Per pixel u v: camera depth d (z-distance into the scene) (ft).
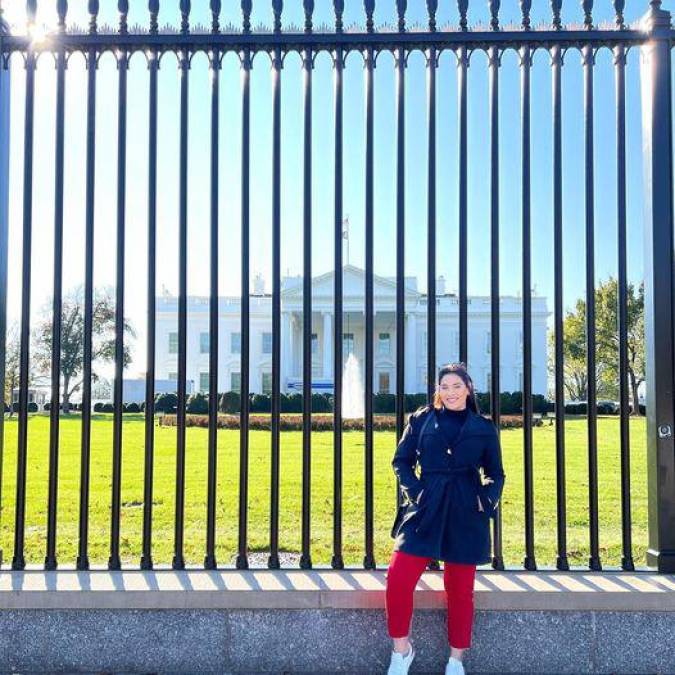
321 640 10.79
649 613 10.70
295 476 30.25
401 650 10.11
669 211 11.90
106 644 10.80
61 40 11.95
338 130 12.02
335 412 11.80
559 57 12.02
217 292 11.82
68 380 101.71
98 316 106.01
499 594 10.73
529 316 11.82
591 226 11.80
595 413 11.73
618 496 25.31
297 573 11.51
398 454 10.78
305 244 12.07
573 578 11.32
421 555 10.07
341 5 11.97
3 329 12.36
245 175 12.10
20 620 10.80
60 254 11.93
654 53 11.99
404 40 11.91
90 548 16.21
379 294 145.18
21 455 11.82
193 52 12.17
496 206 11.91
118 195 12.07
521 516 21.01
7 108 12.55
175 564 11.71
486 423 10.60
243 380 11.87
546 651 10.73
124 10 12.01
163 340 162.20
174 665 10.80
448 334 153.07
